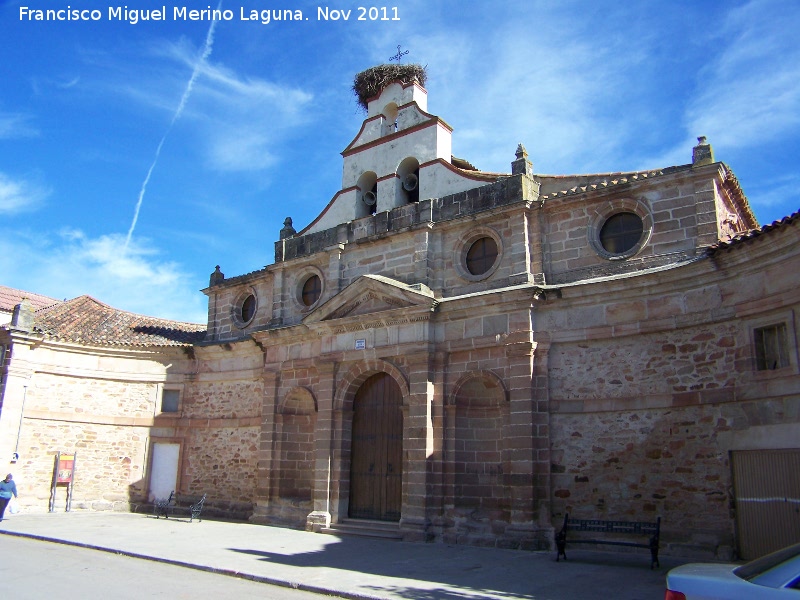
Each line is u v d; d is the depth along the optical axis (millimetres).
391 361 19469
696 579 6320
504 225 18656
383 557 14656
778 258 13625
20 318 24000
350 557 14586
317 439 20531
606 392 16266
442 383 18438
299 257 23125
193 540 16922
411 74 22719
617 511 15562
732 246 14234
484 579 12047
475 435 18453
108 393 25828
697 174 16062
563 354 17031
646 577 12320
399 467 19312
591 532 15773
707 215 15898
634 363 16047
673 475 15031
